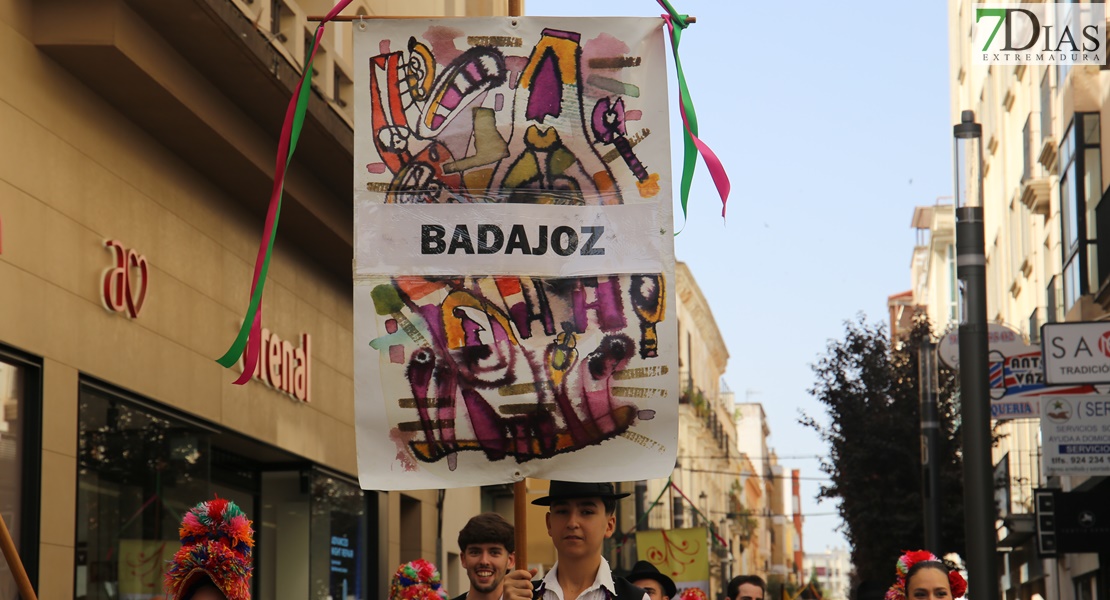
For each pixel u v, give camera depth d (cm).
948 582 814
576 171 621
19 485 1070
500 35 625
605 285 613
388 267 612
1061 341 1642
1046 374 1642
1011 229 3388
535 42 626
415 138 620
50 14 1123
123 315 1253
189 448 1409
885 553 3181
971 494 1248
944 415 3186
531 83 624
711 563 6150
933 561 822
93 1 1128
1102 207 2209
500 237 615
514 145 621
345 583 1941
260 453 1705
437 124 621
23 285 1077
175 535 1363
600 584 583
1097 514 1905
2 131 1062
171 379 1355
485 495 2931
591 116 623
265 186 1505
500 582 751
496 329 609
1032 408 1900
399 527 2205
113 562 1223
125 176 1274
